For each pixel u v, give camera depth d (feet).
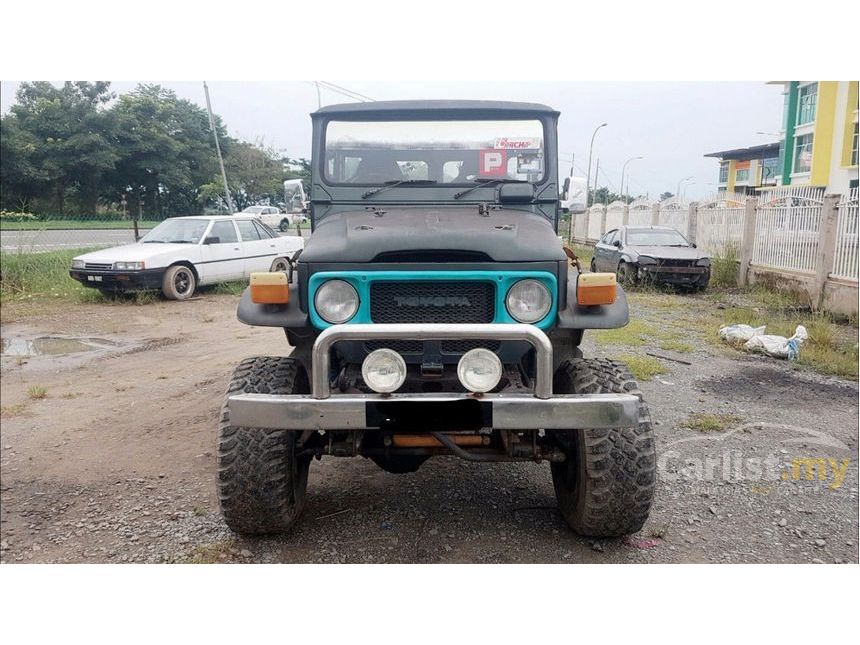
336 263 10.85
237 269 43.09
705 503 13.01
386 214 13.42
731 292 44.93
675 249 45.83
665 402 19.29
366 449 11.00
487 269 10.77
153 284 37.83
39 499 13.39
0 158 99.55
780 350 25.04
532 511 12.62
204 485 13.94
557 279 10.92
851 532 11.94
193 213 129.39
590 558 11.03
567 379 11.50
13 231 57.77
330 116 14.43
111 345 27.81
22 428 17.51
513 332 9.23
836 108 99.76
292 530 11.90
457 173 14.38
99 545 11.57
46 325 31.91
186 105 134.51
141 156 118.42
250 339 28.99
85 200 111.86
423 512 12.57
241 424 9.67
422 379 11.08
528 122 14.42
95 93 115.96
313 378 9.46
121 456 15.56
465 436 11.00
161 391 20.89
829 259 36.73
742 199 52.60
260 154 138.10
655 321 32.99
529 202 14.29
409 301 11.00
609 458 10.45
